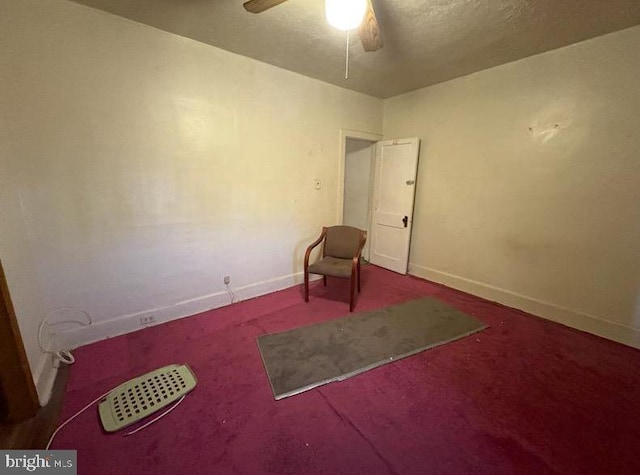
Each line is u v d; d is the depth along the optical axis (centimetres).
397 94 364
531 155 259
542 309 265
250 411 156
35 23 170
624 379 183
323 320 256
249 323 250
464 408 160
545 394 170
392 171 381
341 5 128
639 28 197
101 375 182
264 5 148
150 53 210
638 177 207
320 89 317
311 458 131
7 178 161
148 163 222
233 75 253
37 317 179
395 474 124
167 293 248
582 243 238
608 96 214
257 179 286
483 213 301
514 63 260
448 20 194
